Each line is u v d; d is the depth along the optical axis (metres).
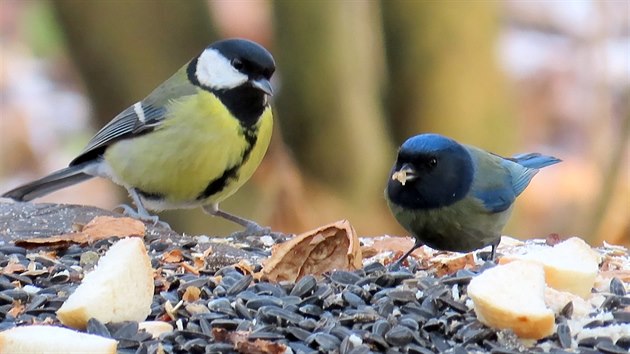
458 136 14.61
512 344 6.77
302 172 14.45
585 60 18.22
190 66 11.09
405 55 14.47
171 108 10.84
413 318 7.09
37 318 7.31
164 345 6.75
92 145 11.45
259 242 10.28
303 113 14.28
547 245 9.63
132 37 13.31
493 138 14.75
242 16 18.00
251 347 6.59
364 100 14.48
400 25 14.41
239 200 14.12
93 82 13.55
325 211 14.43
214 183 11.07
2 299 7.59
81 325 6.91
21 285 7.99
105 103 13.61
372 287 7.66
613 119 17.19
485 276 7.09
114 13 13.23
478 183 9.13
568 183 17.30
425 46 14.43
